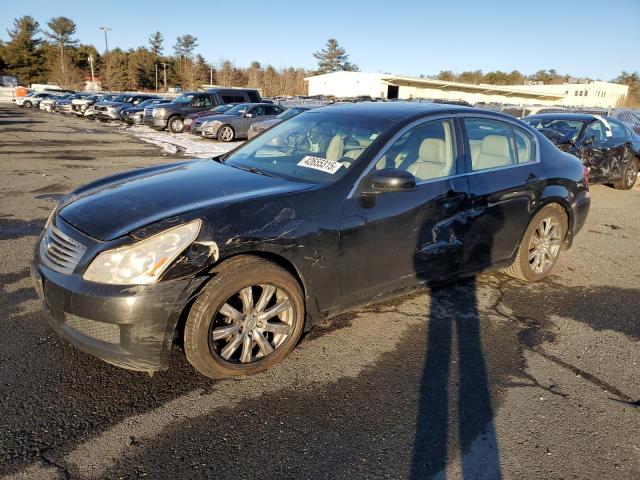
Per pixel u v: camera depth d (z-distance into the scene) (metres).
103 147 15.04
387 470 2.29
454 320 3.82
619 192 9.91
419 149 3.64
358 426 2.58
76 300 2.56
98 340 2.65
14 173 9.63
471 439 2.51
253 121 18.80
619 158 9.54
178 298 2.58
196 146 16.33
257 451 2.38
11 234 5.59
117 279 2.53
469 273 4.02
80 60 91.50
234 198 2.94
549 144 4.69
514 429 2.60
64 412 2.59
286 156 3.74
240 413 2.65
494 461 2.37
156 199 2.99
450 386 2.96
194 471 2.24
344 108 4.19
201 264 2.62
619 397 2.93
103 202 3.03
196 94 22.38
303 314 3.10
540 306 4.16
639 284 4.76
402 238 3.43
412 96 51.44
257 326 2.93
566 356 3.37
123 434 2.46
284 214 2.92
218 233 2.69
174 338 2.84
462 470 2.31
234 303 2.88
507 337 3.60
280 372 3.04
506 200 4.06
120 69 83.31
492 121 4.20
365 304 3.42
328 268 3.11
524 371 3.16
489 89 49.94
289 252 2.91
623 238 6.42
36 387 2.78
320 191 3.12
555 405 2.82
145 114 22.27
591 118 9.51
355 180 3.24
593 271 5.08
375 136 3.50
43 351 3.13
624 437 2.57
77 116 30.95
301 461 2.32
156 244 2.56
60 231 2.83
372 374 3.06
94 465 2.25
